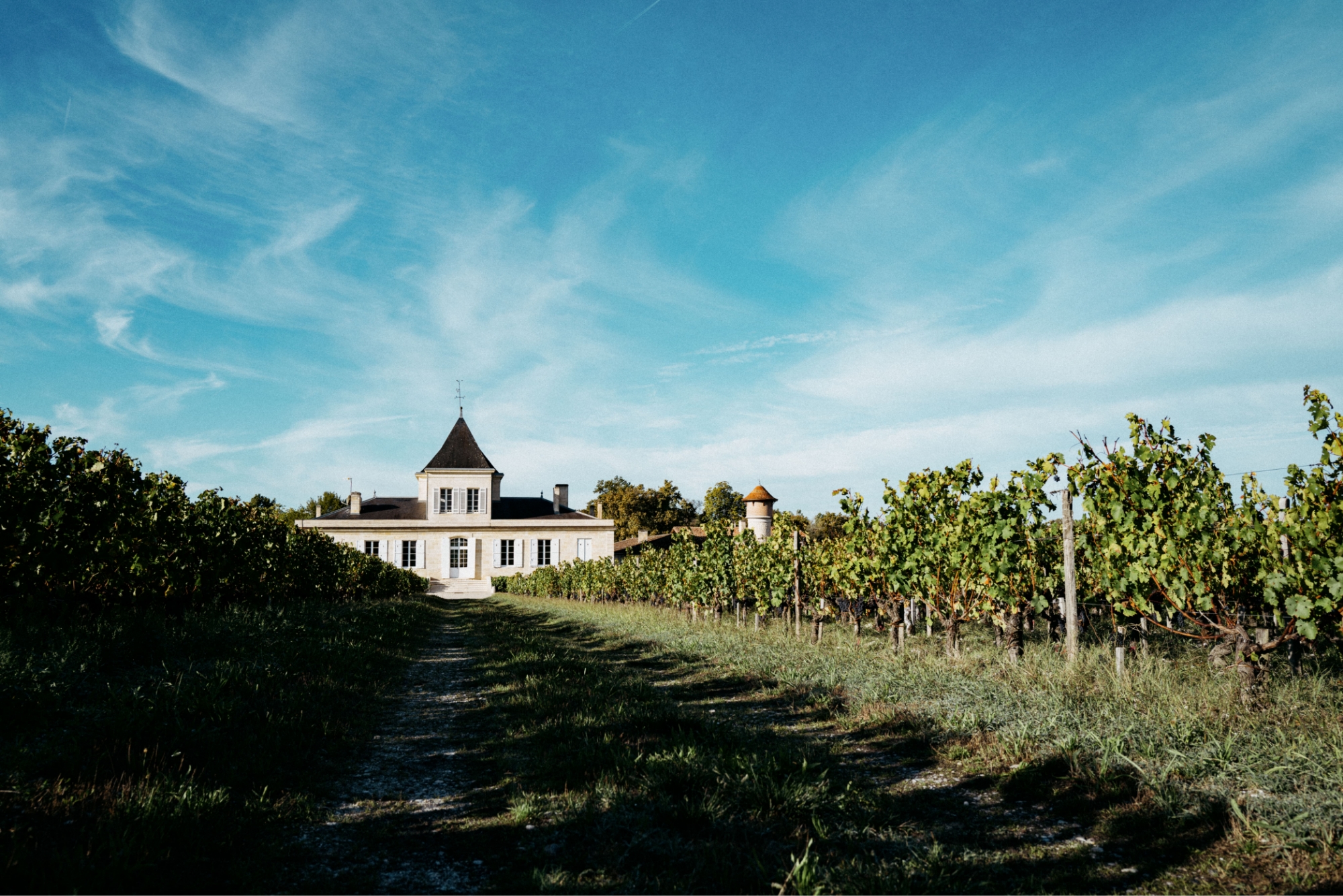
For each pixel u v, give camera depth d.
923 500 9.46
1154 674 6.31
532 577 37.22
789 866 3.24
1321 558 5.25
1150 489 6.36
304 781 4.48
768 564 13.30
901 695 6.61
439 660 10.79
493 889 3.10
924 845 3.56
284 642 8.70
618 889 3.04
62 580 7.28
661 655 10.64
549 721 5.96
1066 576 7.16
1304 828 3.41
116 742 4.38
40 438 7.02
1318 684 5.74
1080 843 3.58
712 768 4.35
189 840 3.38
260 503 13.63
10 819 3.36
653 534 60.31
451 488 45.28
